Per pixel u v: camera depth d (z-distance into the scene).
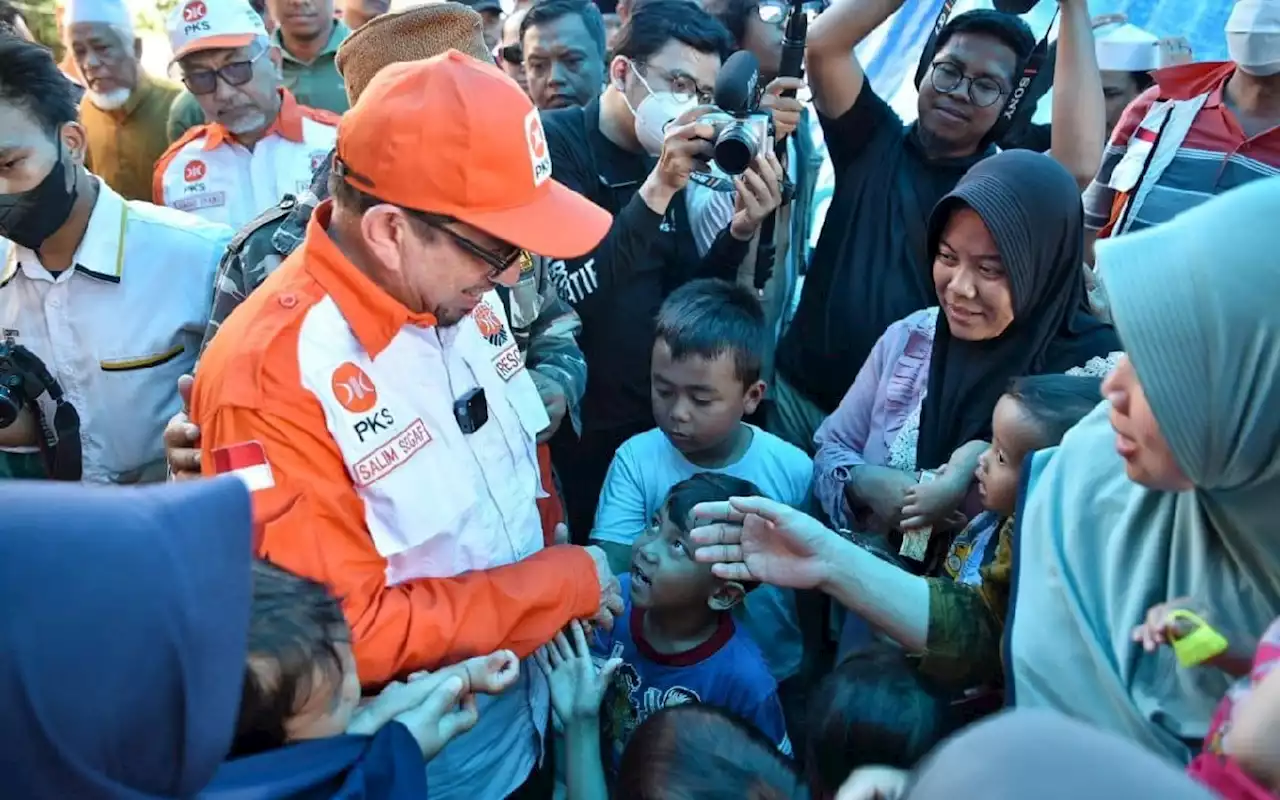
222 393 1.18
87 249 1.92
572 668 1.52
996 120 2.19
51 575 0.69
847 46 2.20
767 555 1.40
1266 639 0.89
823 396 2.38
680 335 1.92
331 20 3.51
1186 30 3.36
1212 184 2.59
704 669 1.71
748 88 2.04
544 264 2.00
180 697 0.74
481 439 1.40
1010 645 1.18
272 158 2.75
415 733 1.19
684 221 2.43
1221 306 0.87
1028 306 1.70
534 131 1.24
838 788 1.32
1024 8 2.14
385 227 1.20
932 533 1.71
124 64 3.32
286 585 1.08
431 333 1.32
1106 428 1.19
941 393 1.84
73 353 1.98
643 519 2.06
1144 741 1.06
